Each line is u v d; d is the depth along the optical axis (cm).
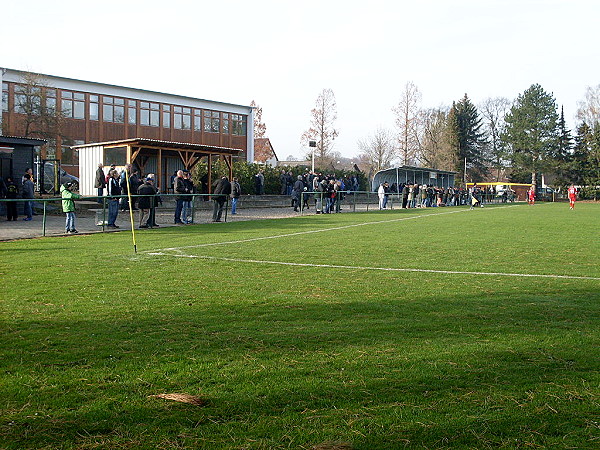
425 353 543
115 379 473
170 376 480
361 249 1423
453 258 1261
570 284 932
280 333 612
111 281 935
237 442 365
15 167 2742
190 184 2277
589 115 8412
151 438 370
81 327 636
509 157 9331
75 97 4584
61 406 420
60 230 1903
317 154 7162
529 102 9031
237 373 487
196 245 1493
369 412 409
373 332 619
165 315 694
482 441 367
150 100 5075
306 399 432
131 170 2473
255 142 8231
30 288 868
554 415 405
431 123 8669
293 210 3369
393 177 5278
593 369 502
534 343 580
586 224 2469
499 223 2495
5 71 4175
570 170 8594
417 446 361
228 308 734
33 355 536
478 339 594
